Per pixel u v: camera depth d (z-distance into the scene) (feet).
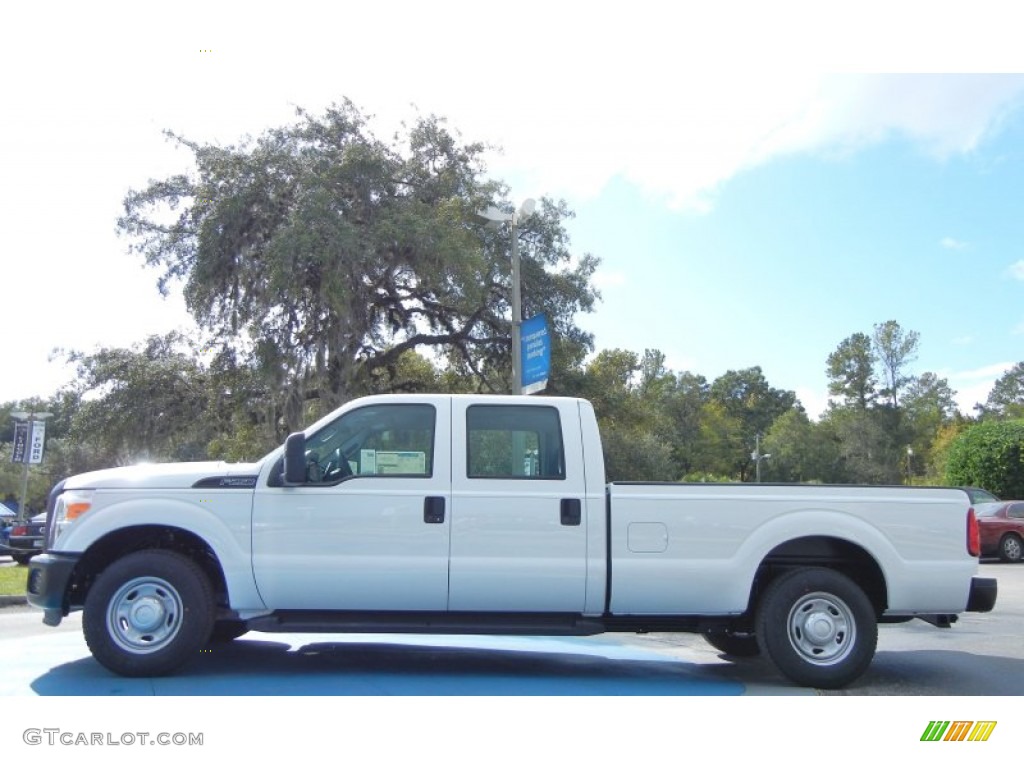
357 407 21.36
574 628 20.61
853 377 268.21
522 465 20.98
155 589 20.07
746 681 22.02
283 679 20.67
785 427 271.90
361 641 27.22
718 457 253.85
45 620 20.29
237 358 73.10
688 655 26.40
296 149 69.05
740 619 21.83
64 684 19.57
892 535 20.97
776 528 20.71
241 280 67.15
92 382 78.18
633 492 20.68
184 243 70.38
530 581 20.18
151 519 20.10
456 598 20.22
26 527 63.21
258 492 20.36
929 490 21.33
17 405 196.24
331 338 68.23
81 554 19.99
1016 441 91.76
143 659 19.75
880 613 21.72
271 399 70.79
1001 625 32.96
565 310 82.07
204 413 77.77
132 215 70.23
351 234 61.98
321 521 20.20
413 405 21.35
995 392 349.61
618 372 90.48
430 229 65.36
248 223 67.00
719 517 20.71
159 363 78.13
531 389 45.29
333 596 20.13
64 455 166.91
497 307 80.59
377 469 20.84
